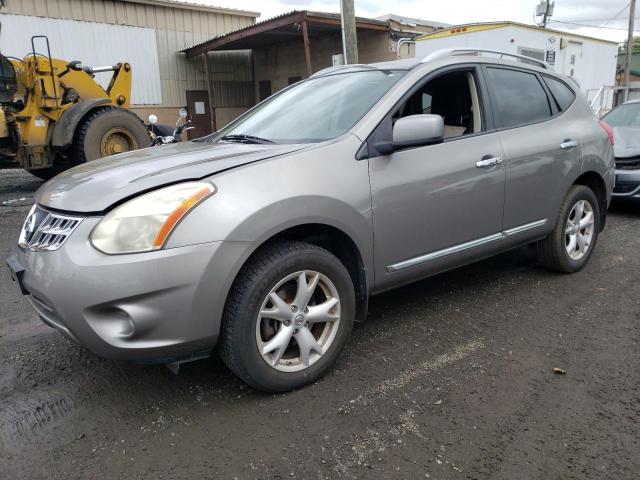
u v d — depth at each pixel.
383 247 3.14
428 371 3.05
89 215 2.47
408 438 2.46
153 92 18.72
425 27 17.00
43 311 2.69
